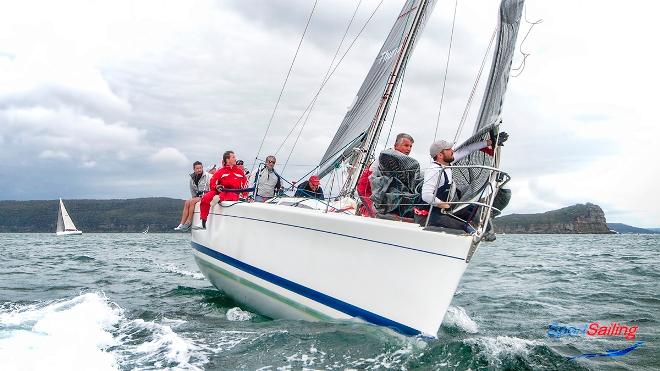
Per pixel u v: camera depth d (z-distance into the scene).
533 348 4.18
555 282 9.44
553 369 3.77
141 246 27.25
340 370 3.64
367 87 7.47
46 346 3.98
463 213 4.38
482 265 13.80
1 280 9.35
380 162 4.91
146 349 4.12
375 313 4.36
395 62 6.69
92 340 4.30
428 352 3.96
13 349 3.85
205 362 3.81
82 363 3.59
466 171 4.21
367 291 4.43
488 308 6.59
